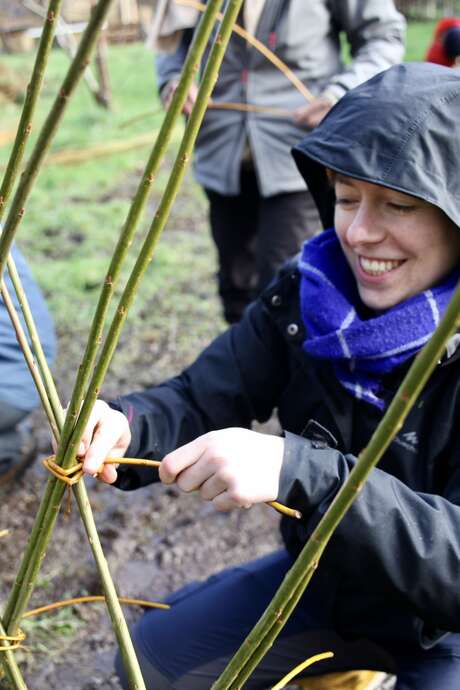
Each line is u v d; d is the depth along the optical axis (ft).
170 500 8.59
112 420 3.69
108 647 6.77
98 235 15.70
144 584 7.47
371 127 3.90
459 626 3.71
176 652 4.59
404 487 3.58
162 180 19.24
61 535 7.98
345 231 4.17
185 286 13.57
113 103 24.64
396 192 3.90
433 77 4.02
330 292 4.20
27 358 3.17
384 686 5.82
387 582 3.59
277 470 3.37
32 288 7.22
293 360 4.53
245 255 9.34
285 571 4.78
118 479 4.31
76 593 7.31
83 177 19.29
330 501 3.43
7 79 25.76
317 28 8.16
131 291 2.73
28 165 2.61
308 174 4.72
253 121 8.31
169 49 8.43
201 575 7.61
